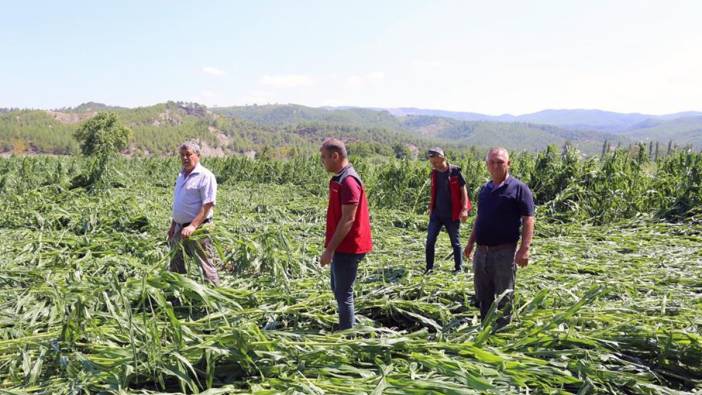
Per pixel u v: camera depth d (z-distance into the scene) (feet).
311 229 31.83
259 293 16.63
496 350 11.53
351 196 13.53
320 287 18.34
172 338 12.00
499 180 14.08
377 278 20.58
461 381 10.17
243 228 29.32
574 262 21.89
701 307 15.12
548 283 18.51
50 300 15.55
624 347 12.48
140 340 11.93
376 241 27.71
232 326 13.42
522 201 13.76
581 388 10.69
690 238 27.73
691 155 37.73
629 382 10.74
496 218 13.97
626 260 22.45
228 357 11.46
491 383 10.16
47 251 22.98
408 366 10.98
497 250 14.11
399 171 47.96
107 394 10.29
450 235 21.79
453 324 14.70
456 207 21.35
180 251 17.74
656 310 15.05
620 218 36.76
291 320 15.31
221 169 79.20
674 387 11.55
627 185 38.09
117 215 30.68
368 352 11.80
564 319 12.67
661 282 18.69
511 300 14.05
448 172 21.25
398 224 36.14
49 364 11.53
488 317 12.65
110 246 24.31
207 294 13.28
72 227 28.94
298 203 46.34
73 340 11.72
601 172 38.78
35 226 29.40
